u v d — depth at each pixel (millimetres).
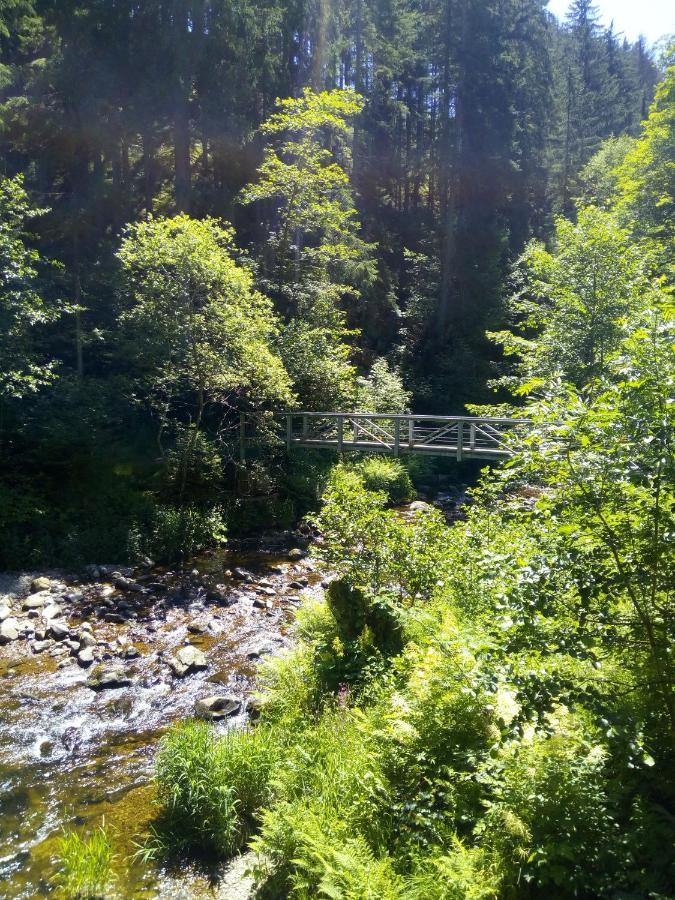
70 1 17938
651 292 9820
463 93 27125
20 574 10414
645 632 3230
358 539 6797
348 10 29172
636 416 2887
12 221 11914
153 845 4578
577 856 3207
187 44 18750
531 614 3064
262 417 15258
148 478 13898
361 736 4785
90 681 7184
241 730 5719
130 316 13469
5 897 4082
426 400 24344
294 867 3906
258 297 14281
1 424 12211
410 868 3541
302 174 19750
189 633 8773
